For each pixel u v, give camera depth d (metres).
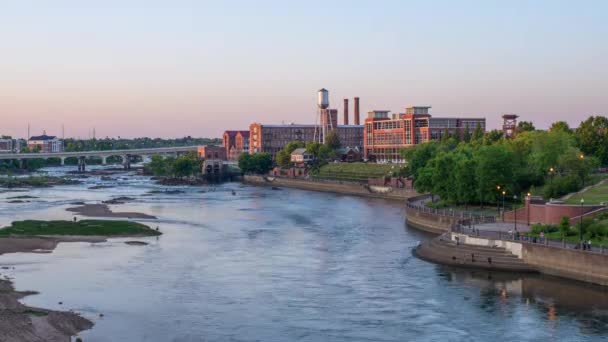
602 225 104.12
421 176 177.50
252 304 83.31
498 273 99.44
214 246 126.00
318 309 81.06
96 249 121.88
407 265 106.56
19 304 79.69
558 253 95.69
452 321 75.88
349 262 109.31
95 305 82.44
